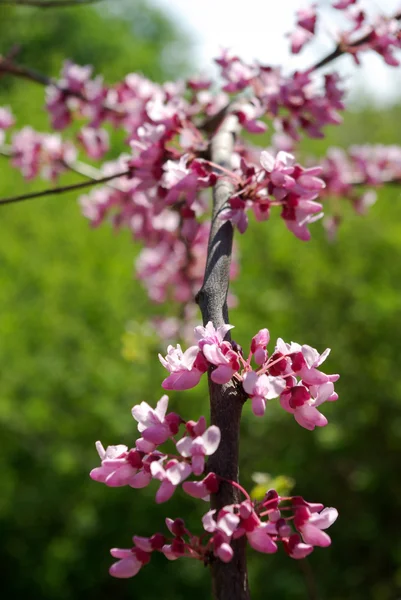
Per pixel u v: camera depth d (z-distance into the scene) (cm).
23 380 662
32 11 1872
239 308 636
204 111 314
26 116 1031
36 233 830
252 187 182
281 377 131
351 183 370
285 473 580
